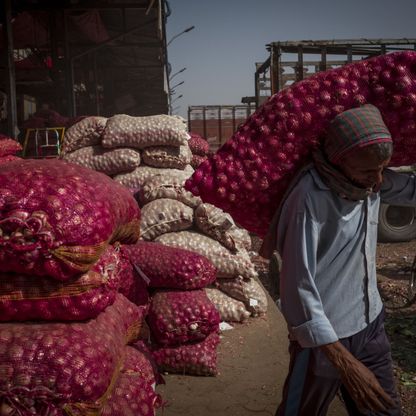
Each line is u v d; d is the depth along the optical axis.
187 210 4.13
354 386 1.57
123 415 1.75
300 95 1.74
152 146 5.09
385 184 1.95
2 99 10.91
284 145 1.72
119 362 1.74
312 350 1.75
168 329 3.02
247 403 2.79
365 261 1.75
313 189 1.63
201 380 3.05
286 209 1.68
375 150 1.51
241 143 1.77
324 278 1.73
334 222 1.65
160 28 12.62
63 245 1.51
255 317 4.02
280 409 1.83
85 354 1.50
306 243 1.62
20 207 1.51
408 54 1.71
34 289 1.56
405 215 7.85
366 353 1.82
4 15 9.45
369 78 1.72
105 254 1.87
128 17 15.61
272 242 1.81
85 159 5.08
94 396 1.47
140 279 2.77
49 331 1.55
